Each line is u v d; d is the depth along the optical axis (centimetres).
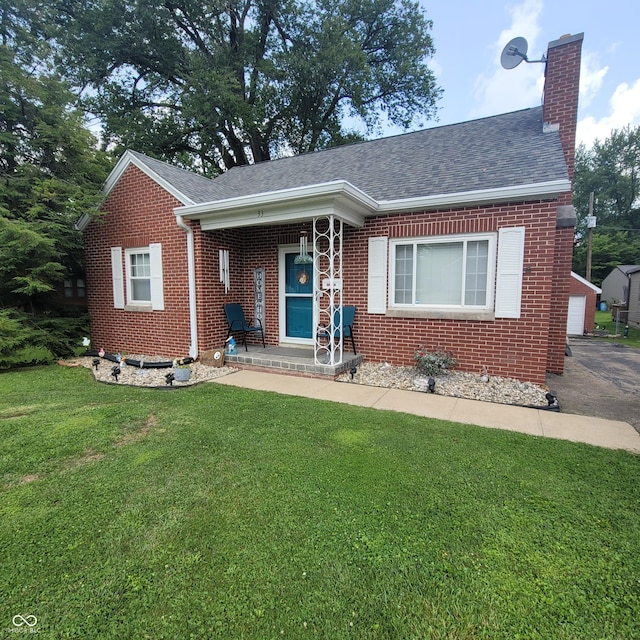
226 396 529
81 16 1603
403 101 2203
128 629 169
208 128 1788
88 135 853
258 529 237
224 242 795
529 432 402
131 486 290
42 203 800
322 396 532
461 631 168
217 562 209
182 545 223
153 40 1711
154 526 241
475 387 563
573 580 197
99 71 1723
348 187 546
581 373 725
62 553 217
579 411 480
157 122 1819
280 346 823
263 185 895
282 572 202
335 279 641
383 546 221
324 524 241
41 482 297
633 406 505
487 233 596
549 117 710
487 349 610
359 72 1861
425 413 460
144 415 448
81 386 591
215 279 774
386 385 586
